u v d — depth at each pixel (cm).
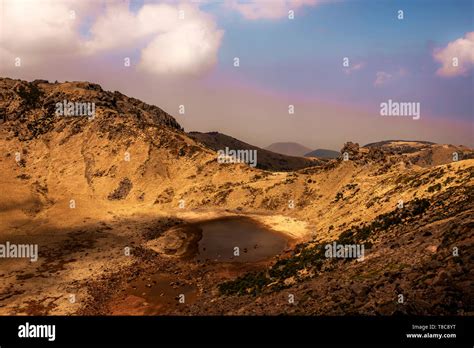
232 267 7819
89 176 15625
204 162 15762
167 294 6588
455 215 4675
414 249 4119
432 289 2892
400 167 11719
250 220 11575
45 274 7662
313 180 13238
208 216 12200
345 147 14025
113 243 9756
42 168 16062
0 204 12369
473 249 3259
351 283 3919
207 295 6212
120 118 18338
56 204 13338
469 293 2714
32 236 10244
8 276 7538
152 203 13900
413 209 5900
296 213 11931
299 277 5338
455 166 7275
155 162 15912
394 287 3253
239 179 14550
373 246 5291
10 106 18888
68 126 18350
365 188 10806
